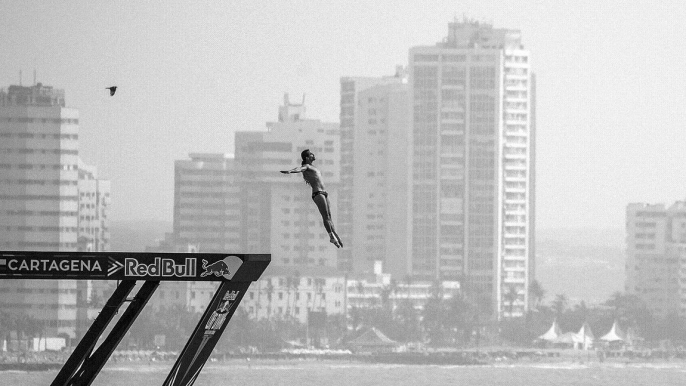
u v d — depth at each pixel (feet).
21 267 135.03
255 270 136.77
